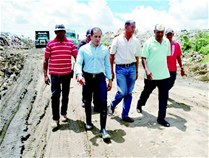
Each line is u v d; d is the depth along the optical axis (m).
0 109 8.05
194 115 7.28
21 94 9.64
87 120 6.47
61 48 6.44
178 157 5.19
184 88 10.49
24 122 7.16
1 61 15.84
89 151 5.56
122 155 5.37
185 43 18.75
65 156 5.44
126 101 6.79
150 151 5.45
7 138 6.33
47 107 8.43
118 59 6.53
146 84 7.00
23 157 5.54
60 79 6.56
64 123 6.99
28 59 21.36
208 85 11.21
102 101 5.93
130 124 6.70
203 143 5.67
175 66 7.86
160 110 6.53
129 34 6.36
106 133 5.90
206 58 15.20
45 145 5.95
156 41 6.27
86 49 5.92
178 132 6.18
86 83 6.07
